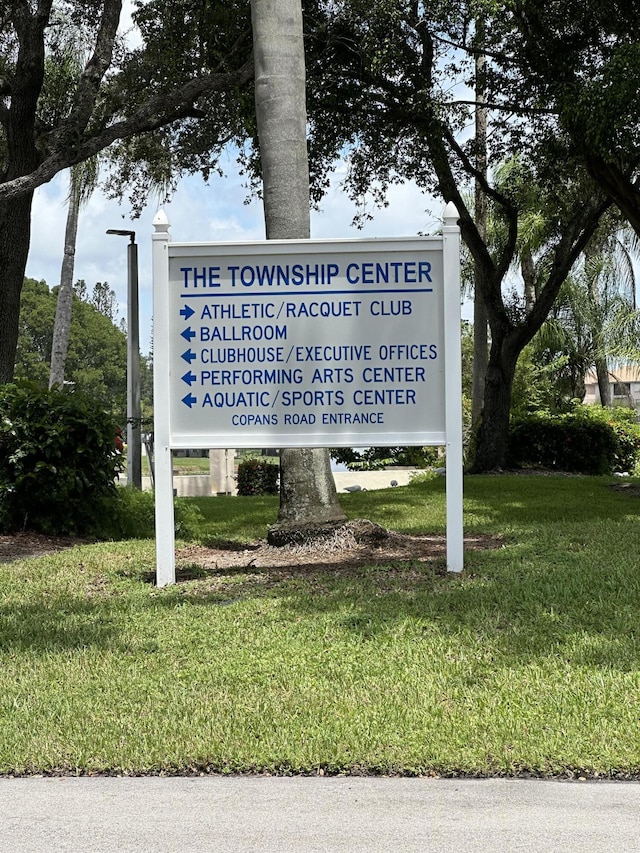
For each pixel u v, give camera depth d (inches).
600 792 149.8
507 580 286.8
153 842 135.6
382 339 310.0
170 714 181.5
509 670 200.7
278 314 311.7
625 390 2031.3
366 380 310.7
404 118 686.5
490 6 558.3
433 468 917.2
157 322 311.4
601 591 266.5
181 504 461.7
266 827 139.5
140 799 150.0
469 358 1555.1
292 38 372.5
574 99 546.0
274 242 309.6
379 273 309.4
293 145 371.9
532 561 317.1
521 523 461.4
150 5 681.6
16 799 151.0
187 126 749.3
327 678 201.3
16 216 636.1
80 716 182.1
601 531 386.6
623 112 509.0
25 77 630.5
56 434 417.1
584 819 140.6
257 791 152.3
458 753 160.1
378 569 314.0
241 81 624.7
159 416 312.5
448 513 308.2
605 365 1334.9
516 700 183.9
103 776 159.9
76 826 141.0
